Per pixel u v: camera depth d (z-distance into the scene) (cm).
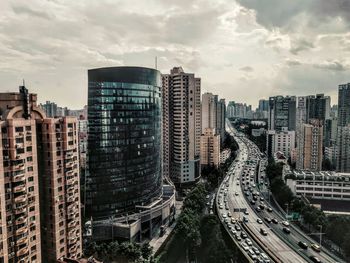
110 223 14638
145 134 17212
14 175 8850
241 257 12788
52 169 10394
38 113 10488
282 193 19875
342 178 19875
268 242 13662
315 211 15825
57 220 10625
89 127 15475
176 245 14912
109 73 15400
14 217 8944
